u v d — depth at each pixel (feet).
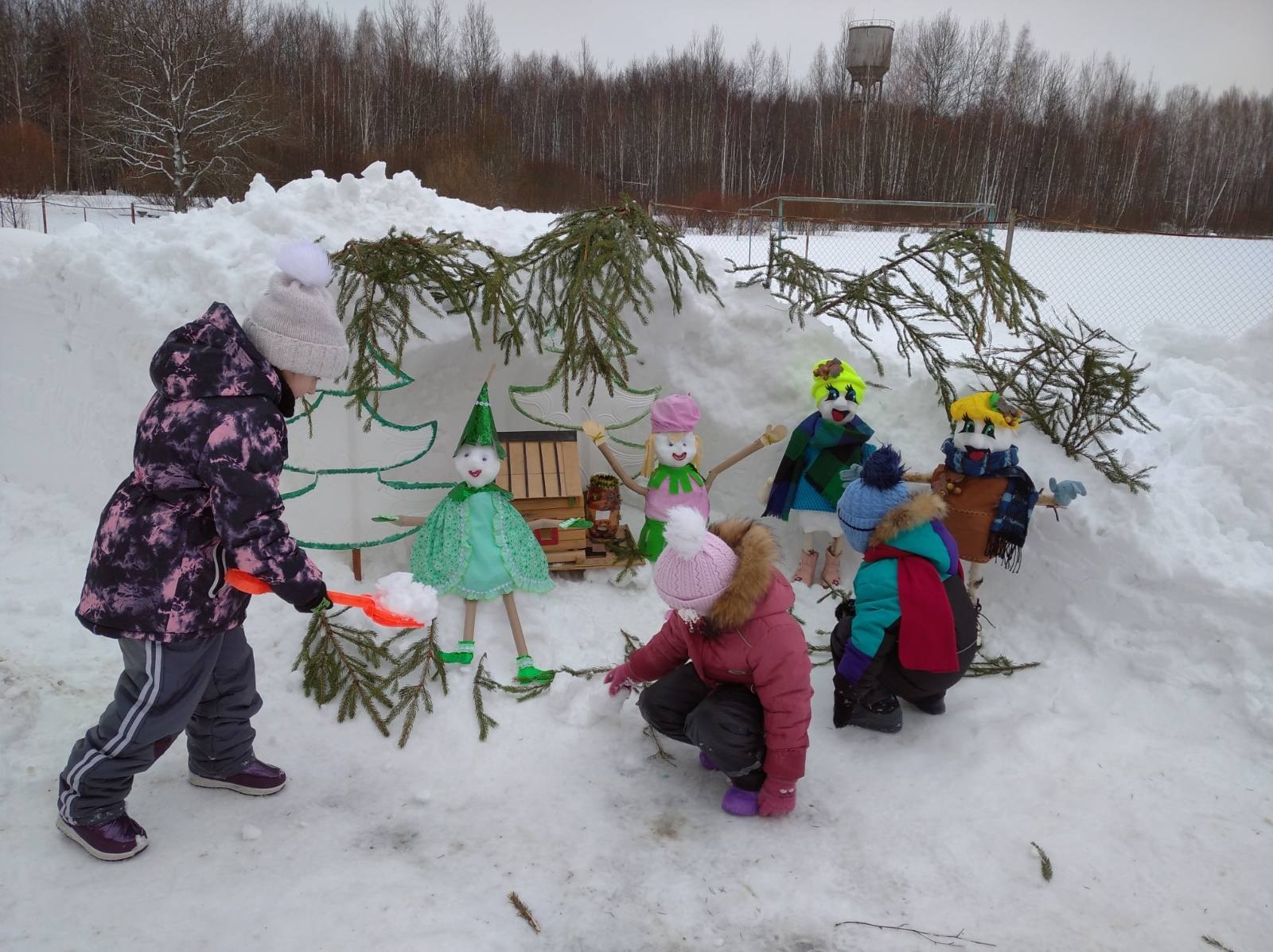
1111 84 121.19
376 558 14.64
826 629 13.79
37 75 95.86
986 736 11.19
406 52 109.91
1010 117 107.24
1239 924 8.39
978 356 15.66
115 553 7.78
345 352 8.48
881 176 95.45
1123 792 10.20
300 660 11.77
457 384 15.16
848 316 16.38
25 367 15.76
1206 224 92.17
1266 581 12.32
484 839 9.32
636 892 8.68
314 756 10.50
